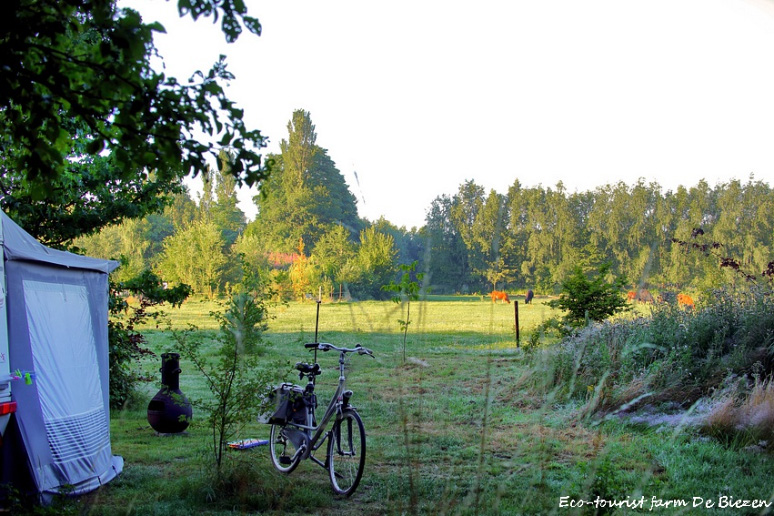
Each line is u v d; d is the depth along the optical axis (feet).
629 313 37.60
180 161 8.89
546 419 22.35
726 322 30.86
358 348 19.19
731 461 19.25
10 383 16.30
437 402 28.17
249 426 27.55
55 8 8.09
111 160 30.04
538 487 15.70
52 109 8.57
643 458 19.34
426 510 12.73
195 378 42.01
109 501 17.33
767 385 24.58
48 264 18.34
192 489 17.61
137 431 26.96
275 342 59.88
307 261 122.62
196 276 134.31
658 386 26.53
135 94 8.33
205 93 8.61
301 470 20.49
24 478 16.44
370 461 20.30
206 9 8.21
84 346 20.13
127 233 194.29
